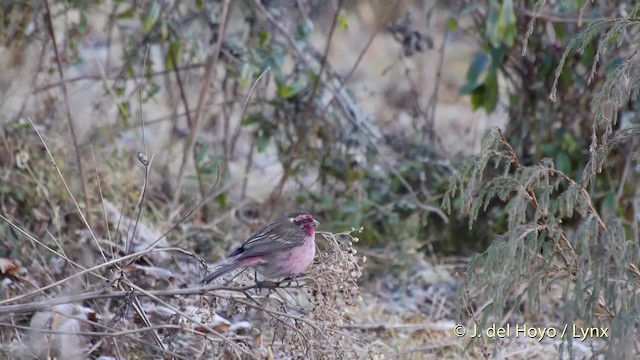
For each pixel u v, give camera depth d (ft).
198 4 43.37
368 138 43.91
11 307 27.73
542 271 27.17
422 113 46.55
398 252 42.42
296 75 43.98
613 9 41.01
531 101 43.62
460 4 44.34
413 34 44.96
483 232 43.73
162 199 43.34
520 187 26.27
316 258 30.86
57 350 30.01
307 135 44.04
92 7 44.14
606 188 42.55
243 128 49.85
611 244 25.85
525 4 43.57
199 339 31.65
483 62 43.29
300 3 44.24
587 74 42.39
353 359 29.27
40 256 34.86
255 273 30.48
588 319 26.02
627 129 27.86
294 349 28.45
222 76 50.37
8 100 40.42
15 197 37.60
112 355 31.30
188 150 41.52
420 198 44.52
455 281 41.27
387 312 38.81
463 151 47.09
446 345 34.99
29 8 41.47
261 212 44.34
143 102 44.04
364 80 60.13
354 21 64.03
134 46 43.50
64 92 37.83
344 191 44.52
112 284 28.86
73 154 39.63
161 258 38.04
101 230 37.50
